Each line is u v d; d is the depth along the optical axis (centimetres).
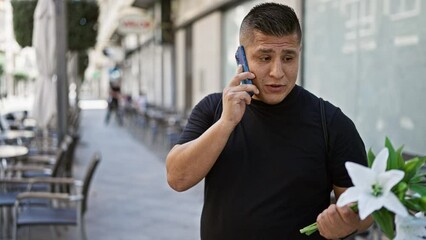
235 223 147
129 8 1955
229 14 1047
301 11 656
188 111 1323
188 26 1427
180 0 1479
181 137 159
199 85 1283
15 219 386
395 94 470
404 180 104
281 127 146
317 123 146
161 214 578
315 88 636
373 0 502
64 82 675
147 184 752
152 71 2027
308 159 144
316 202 145
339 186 147
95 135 1477
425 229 103
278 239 144
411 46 445
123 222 544
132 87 2741
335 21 581
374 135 506
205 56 1213
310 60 646
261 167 146
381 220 101
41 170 506
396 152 106
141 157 1034
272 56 139
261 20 138
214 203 151
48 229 507
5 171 507
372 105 510
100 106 3416
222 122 139
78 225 390
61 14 669
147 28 1529
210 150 139
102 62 4603
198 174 143
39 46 723
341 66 571
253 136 148
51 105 725
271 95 141
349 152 145
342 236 122
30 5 959
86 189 393
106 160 989
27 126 965
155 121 1220
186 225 534
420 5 432
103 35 3162
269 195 144
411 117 447
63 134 673
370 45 511
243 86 139
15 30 976
